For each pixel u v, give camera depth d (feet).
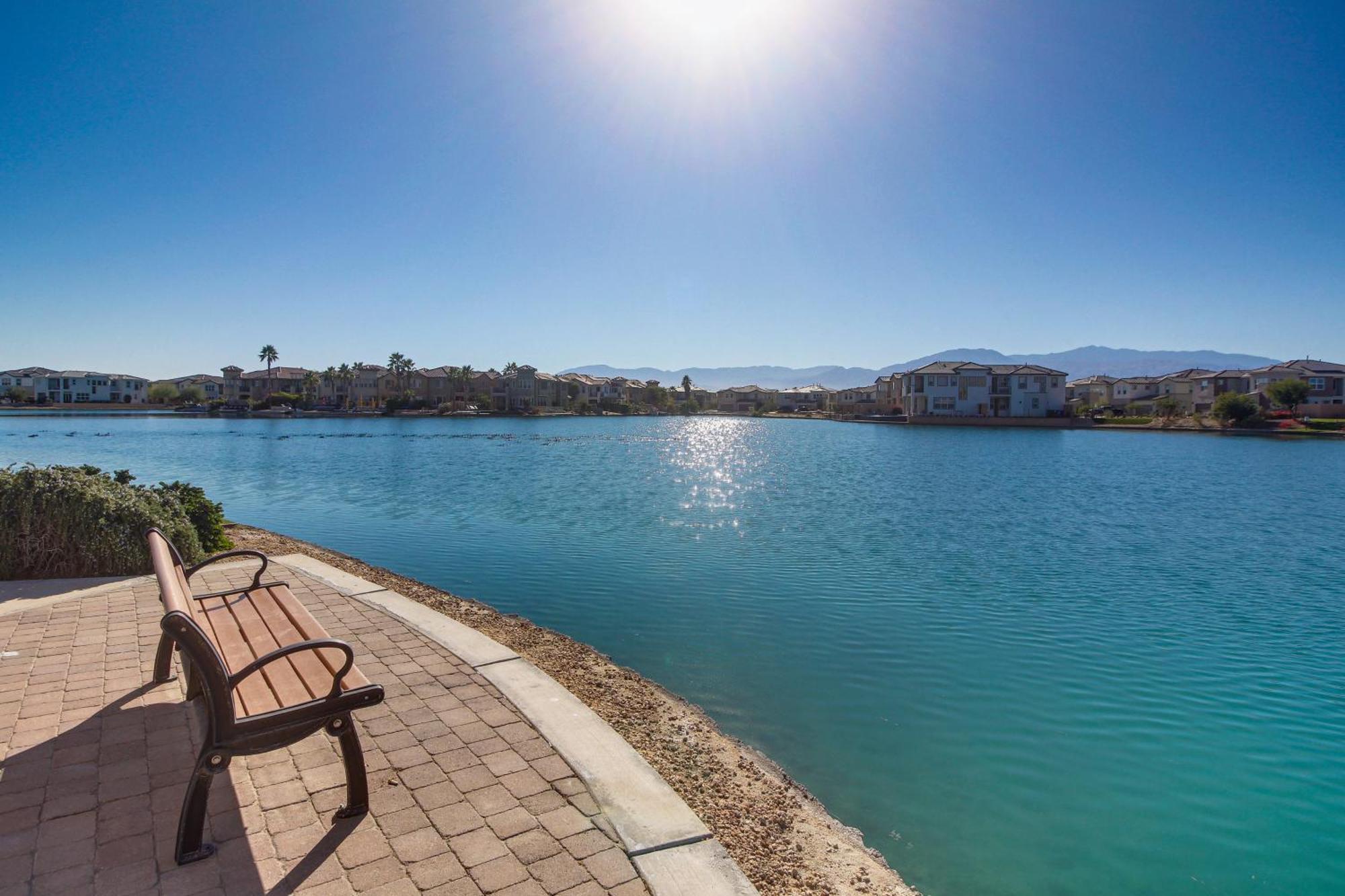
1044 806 21.77
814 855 16.12
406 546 58.80
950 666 32.99
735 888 12.09
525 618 36.76
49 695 18.53
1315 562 56.95
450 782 14.92
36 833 12.71
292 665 14.51
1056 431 301.84
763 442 239.50
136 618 24.91
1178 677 32.19
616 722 22.41
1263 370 337.93
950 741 25.72
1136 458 172.35
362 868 12.09
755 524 72.13
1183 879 18.63
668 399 578.25
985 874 18.52
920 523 73.97
